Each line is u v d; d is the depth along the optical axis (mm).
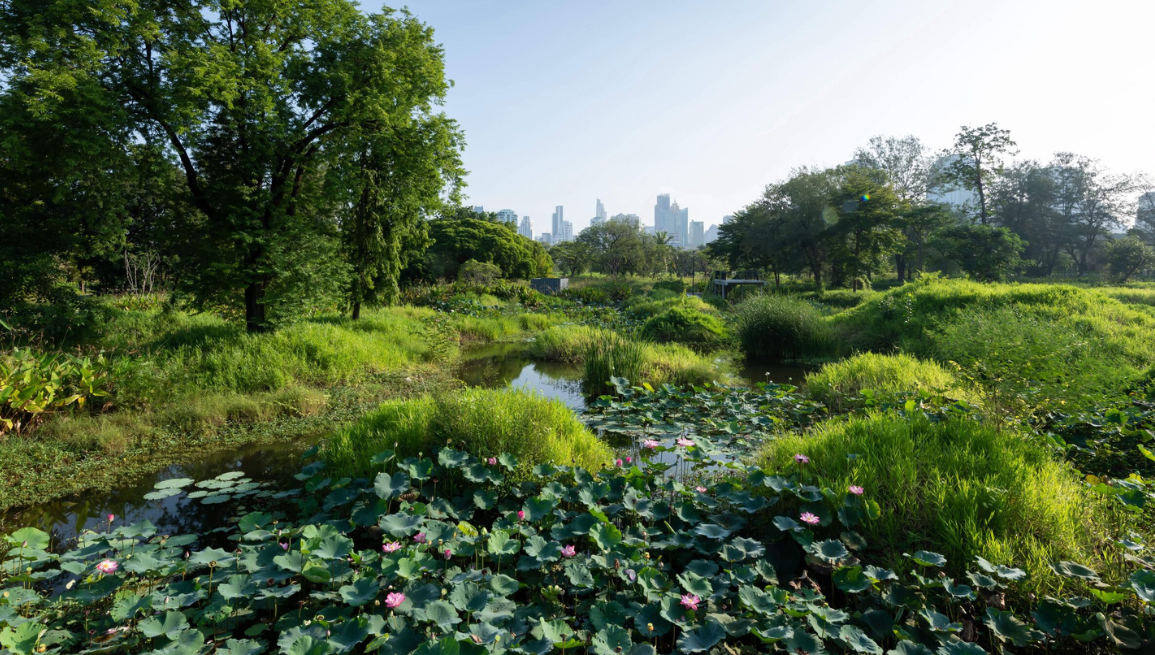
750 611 2789
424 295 23703
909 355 10250
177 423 6855
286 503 4742
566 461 4836
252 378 8344
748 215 46375
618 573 3078
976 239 35531
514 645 2506
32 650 2436
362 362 10281
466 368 11812
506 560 3438
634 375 9773
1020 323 9461
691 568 3145
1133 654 2482
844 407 7441
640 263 63188
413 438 5000
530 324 18953
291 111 10617
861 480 3902
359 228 14266
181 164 10055
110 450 6062
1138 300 19203
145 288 18359
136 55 9062
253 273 10414
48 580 3512
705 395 8094
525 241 53562
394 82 11445
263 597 3035
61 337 9508
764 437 6223
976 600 2934
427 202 13875
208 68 8719
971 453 4164
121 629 2768
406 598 2820
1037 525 3324
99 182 9125
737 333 14195
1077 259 65625
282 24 10758
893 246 39312
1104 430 5309
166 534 4227
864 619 2789
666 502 4070
